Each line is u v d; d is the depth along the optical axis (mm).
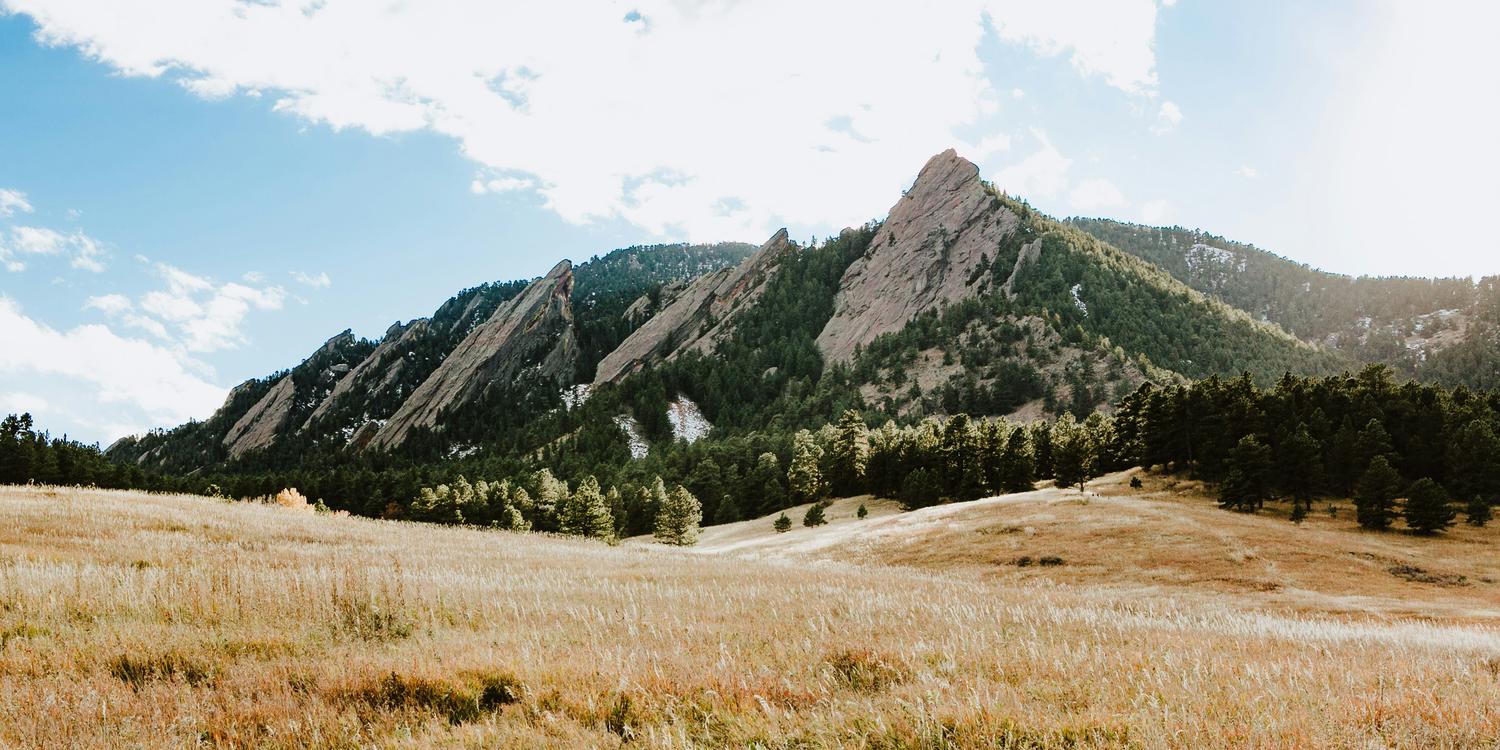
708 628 12680
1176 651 10961
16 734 7027
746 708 7656
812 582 22141
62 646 9836
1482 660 11695
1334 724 6922
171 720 7473
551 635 11719
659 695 8062
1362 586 42188
